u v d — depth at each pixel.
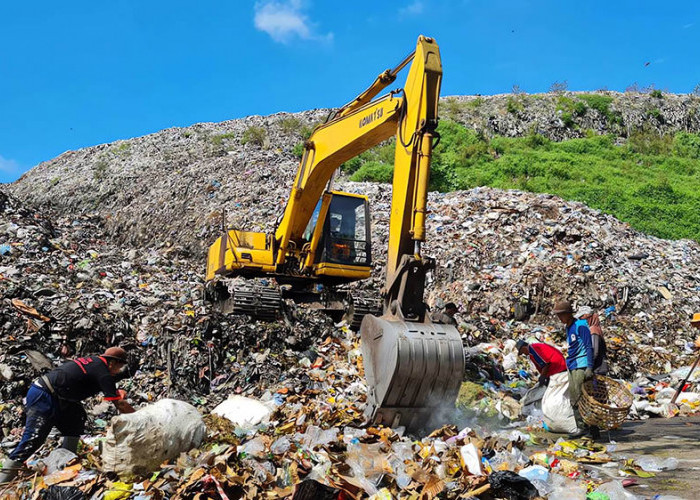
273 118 35.28
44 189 28.78
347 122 8.55
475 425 6.65
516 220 16.66
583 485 4.49
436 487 4.31
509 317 13.02
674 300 13.91
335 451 5.25
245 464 4.75
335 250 11.30
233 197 21.75
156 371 8.70
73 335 8.79
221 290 10.83
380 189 21.20
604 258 15.03
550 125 35.62
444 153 30.53
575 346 6.30
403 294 6.04
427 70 6.35
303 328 10.19
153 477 4.70
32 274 10.78
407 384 5.64
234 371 8.83
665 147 34.47
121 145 33.47
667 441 6.14
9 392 7.40
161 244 20.58
